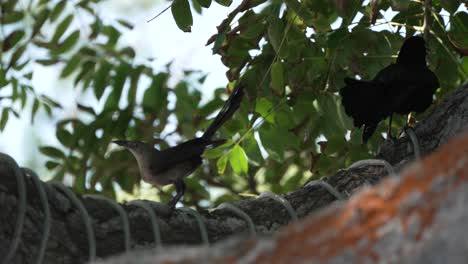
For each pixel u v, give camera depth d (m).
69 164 13.55
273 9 10.17
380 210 2.74
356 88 9.70
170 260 3.02
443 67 11.12
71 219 6.16
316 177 11.62
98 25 13.08
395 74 10.04
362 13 10.77
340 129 11.25
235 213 7.04
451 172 2.70
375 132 11.33
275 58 10.14
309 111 11.34
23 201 5.79
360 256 2.66
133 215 6.52
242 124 11.42
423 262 2.56
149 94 13.51
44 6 13.50
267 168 13.91
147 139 13.32
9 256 5.62
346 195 7.45
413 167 2.82
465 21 10.91
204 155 11.06
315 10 10.12
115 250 6.28
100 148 13.38
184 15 9.27
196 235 6.74
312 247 2.76
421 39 10.44
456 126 7.99
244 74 10.52
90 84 13.77
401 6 8.78
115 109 13.38
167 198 14.12
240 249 2.93
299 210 7.33
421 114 11.84
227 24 9.99
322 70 11.02
